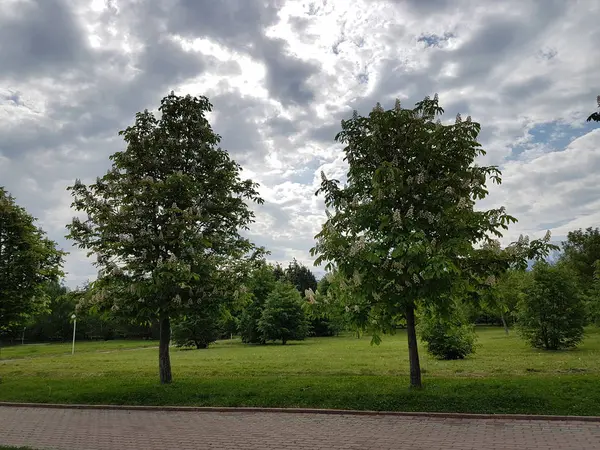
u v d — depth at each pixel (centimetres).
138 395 1218
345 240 1012
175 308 1262
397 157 1096
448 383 1152
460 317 1172
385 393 1070
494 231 1035
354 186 1138
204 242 1299
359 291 1039
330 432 827
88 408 1166
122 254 1307
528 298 2630
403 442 738
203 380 1406
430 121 1129
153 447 771
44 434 892
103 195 1366
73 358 3216
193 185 1312
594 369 1553
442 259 889
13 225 1697
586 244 5734
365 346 3562
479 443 718
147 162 1385
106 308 1299
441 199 1034
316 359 2378
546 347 2605
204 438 819
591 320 3088
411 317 1138
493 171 1084
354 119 1138
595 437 731
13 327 1850
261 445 760
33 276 1711
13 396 1336
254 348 4053
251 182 1476
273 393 1143
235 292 1353
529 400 942
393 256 911
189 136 1449
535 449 676
